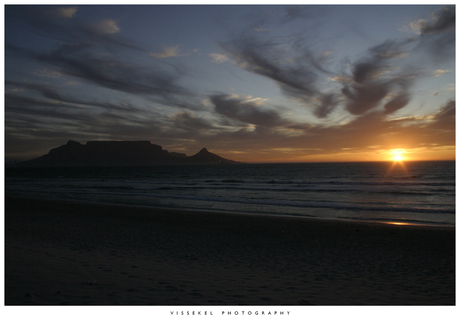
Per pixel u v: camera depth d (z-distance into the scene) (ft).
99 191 104.94
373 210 58.34
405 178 166.40
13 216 48.80
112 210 57.21
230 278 17.31
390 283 17.25
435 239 32.81
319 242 31.45
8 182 169.17
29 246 24.68
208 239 32.73
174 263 21.34
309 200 75.82
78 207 61.46
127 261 20.92
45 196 88.22
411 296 14.80
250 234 35.94
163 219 47.47
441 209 58.54
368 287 16.34
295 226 41.27
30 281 13.60
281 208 62.08
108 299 12.06
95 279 14.87
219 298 13.25
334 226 41.04
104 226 40.60
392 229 38.63
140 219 47.47
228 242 31.14
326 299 13.92
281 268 20.83
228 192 99.60
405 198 78.74
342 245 29.96
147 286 14.38
